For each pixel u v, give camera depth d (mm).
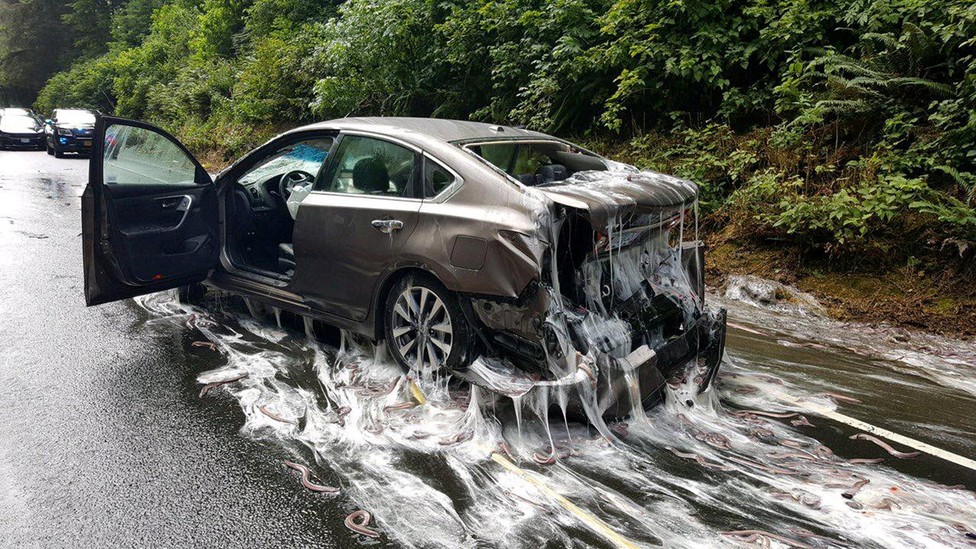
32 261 7012
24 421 3512
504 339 3527
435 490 2934
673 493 2936
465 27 10289
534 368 3498
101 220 4297
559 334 3285
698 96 8773
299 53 15242
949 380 4309
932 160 6133
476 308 3531
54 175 15602
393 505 2824
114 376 4109
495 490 2938
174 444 3309
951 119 6336
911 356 4695
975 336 4988
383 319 4074
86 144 20422
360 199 4043
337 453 3242
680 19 8539
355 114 12617
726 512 2807
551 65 9273
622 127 9227
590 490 2945
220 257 5031
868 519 2771
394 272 3889
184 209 4762
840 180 6523
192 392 3900
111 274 4414
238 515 2756
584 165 4445
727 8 8305
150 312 5348
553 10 9164
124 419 3559
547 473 3076
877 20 7238
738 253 6555
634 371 3406
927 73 6770
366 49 11672
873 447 3412
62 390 3895
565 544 2580
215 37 22500
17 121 24516
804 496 2920
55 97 38750
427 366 3846
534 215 3283
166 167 4691
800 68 7270
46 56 47250
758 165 7395
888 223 6008
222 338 4773
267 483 2986
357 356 4414
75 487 2928
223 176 5023
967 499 2939
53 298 5695
